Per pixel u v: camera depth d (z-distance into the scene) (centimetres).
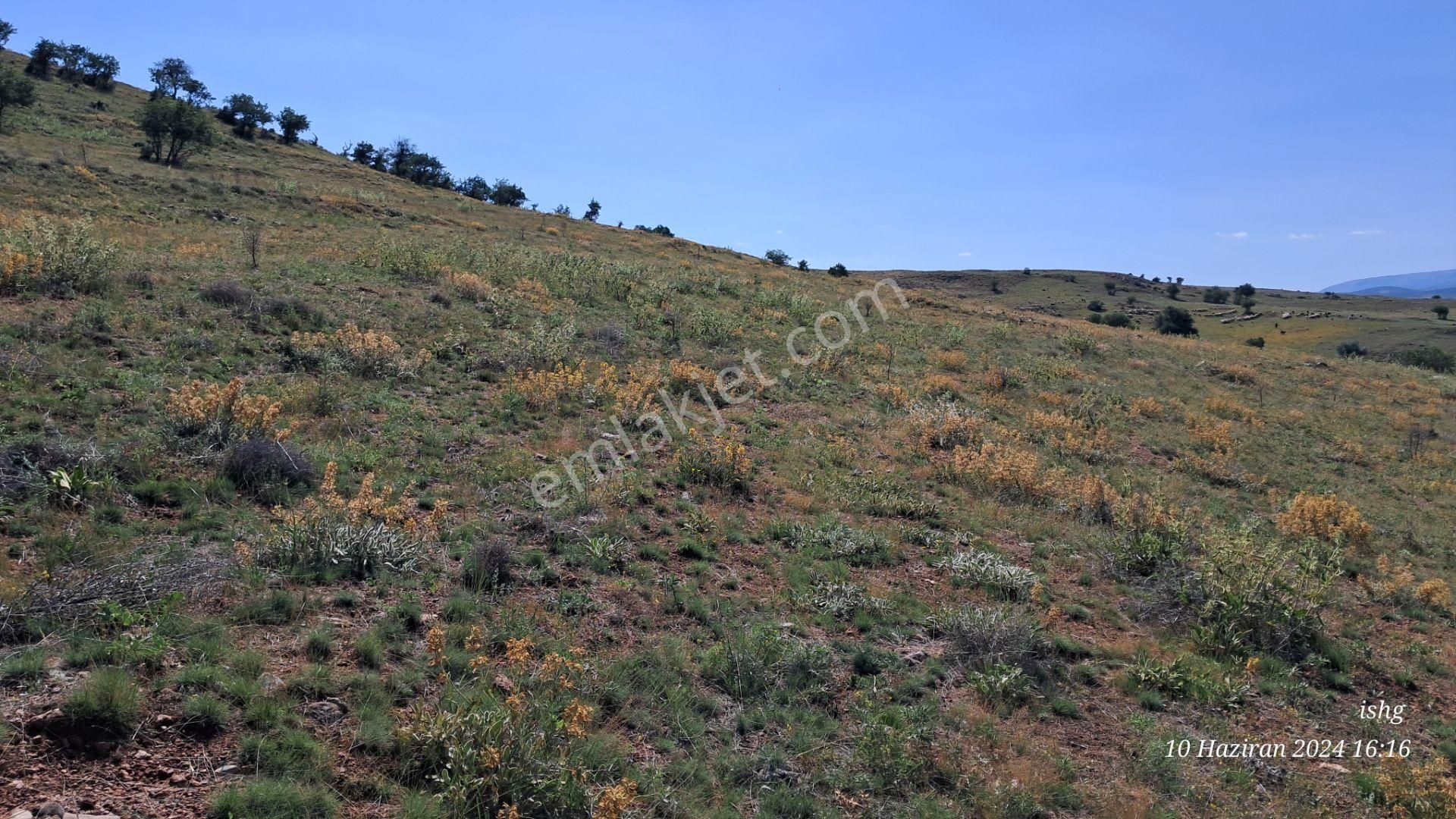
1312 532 1230
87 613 508
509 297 2002
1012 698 651
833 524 965
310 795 404
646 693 570
